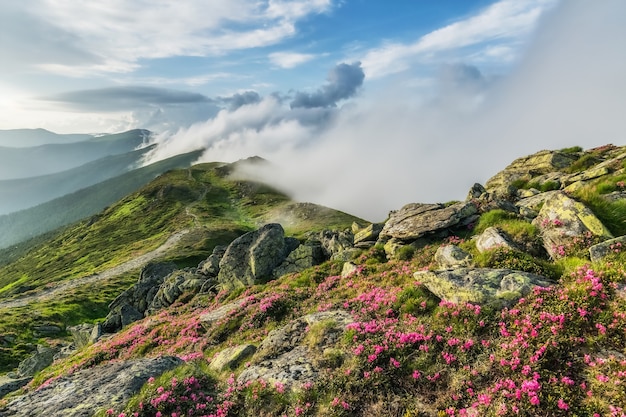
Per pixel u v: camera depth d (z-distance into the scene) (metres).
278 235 45.47
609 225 17.92
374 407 12.04
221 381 15.98
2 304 130.38
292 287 30.98
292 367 14.85
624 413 9.08
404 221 31.03
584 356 11.27
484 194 32.22
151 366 17.39
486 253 18.73
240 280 41.78
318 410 12.38
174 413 13.45
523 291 14.64
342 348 15.16
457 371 12.55
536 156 48.28
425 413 11.42
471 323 14.22
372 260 28.97
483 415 10.51
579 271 14.52
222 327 26.39
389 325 16.09
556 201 20.42
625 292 12.55
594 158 36.91
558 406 9.98
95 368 18.69
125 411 13.62
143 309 59.31
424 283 17.88
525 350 12.01
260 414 12.95
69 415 13.70
